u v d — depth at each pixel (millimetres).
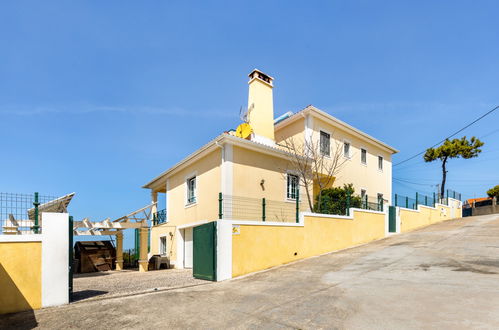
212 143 12711
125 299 6613
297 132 17094
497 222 16344
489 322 4117
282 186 14312
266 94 16141
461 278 6504
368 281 6895
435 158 30641
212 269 8805
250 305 5734
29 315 5590
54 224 6375
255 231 9812
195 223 14305
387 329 4152
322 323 4539
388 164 22797
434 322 4266
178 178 16672
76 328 4852
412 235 14570
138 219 13977
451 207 25266
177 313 5457
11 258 5867
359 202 14859
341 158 18141
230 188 12289
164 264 15602
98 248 15531
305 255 11203
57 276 6270
